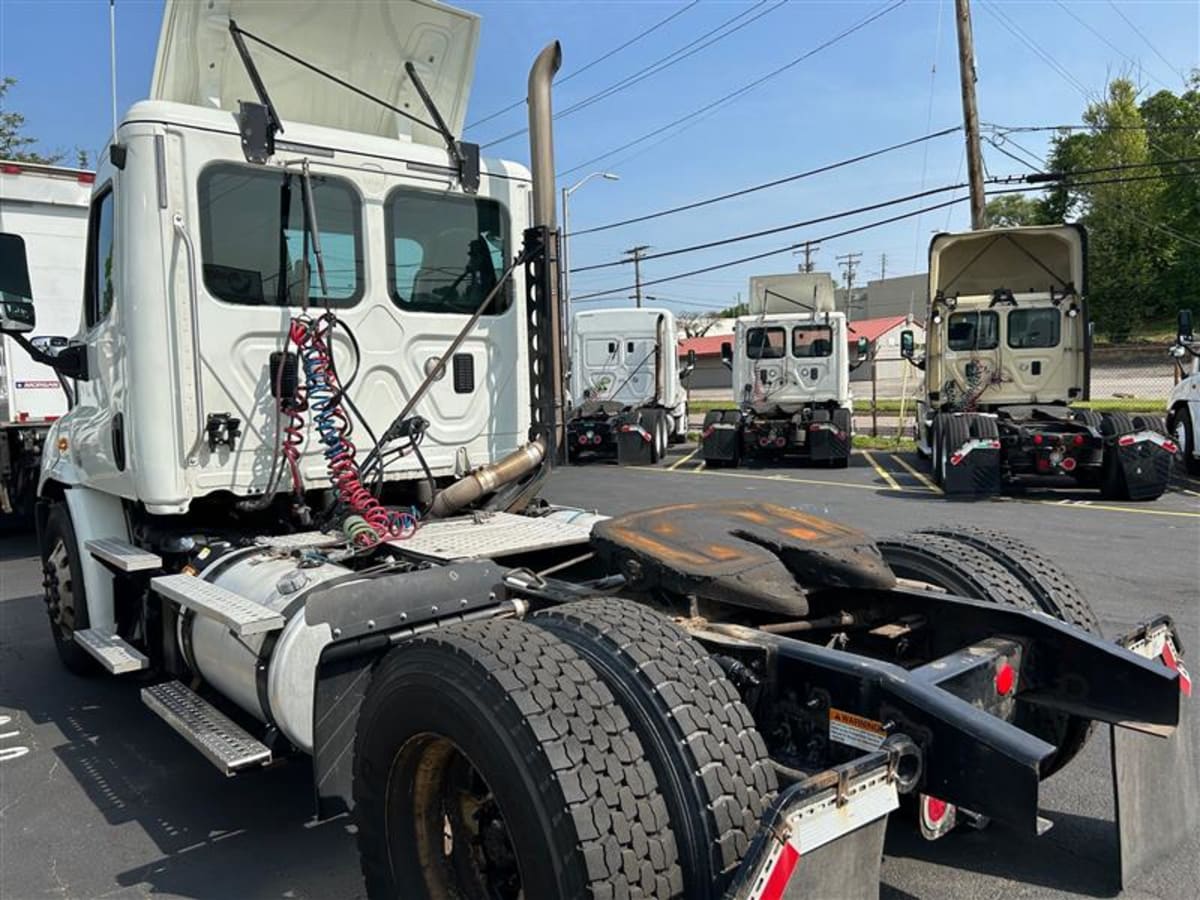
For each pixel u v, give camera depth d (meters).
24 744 4.76
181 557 4.27
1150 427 12.67
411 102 4.94
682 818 2.14
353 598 2.91
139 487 4.05
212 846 3.68
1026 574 3.53
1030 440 12.98
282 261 4.27
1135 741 2.94
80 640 4.66
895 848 3.43
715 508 3.61
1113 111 51.97
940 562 3.55
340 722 2.96
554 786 2.07
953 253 15.13
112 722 5.05
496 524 4.32
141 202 3.95
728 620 3.29
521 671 2.26
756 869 1.92
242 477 4.20
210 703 3.86
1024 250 14.83
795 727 2.62
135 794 4.17
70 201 9.68
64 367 4.91
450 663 2.36
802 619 3.48
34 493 10.10
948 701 2.29
